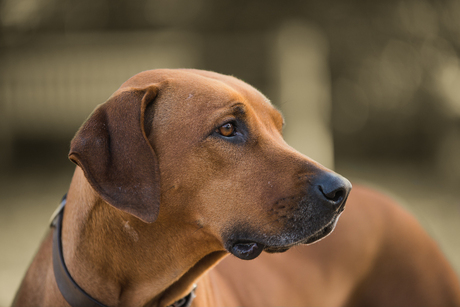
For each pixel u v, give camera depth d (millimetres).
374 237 5246
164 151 3459
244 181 3445
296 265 4938
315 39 17281
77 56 16281
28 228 11367
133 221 3422
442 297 5266
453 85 19719
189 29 21578
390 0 20234
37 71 16297
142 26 21781
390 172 17594
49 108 16531
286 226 3361
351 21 20641
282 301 4648
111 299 3566
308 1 20844
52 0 20688
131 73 16359
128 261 3523
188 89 3559
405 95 20188
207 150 3438
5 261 9328
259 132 3566
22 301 3820
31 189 14836
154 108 3541
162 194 3451
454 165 17109
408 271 5270
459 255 9555
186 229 3537
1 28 19000
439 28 20047
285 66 14875
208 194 3467
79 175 3684
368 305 5414
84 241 3516
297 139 14766
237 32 21250
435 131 19609
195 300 3814
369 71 20516
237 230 3443
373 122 20531
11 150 16672
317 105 14867
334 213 3393
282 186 3396
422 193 14641
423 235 5496
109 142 3361
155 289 3654
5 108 16391
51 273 3697
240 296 4469
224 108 3465
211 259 3789
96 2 21250
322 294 4953
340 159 20016
